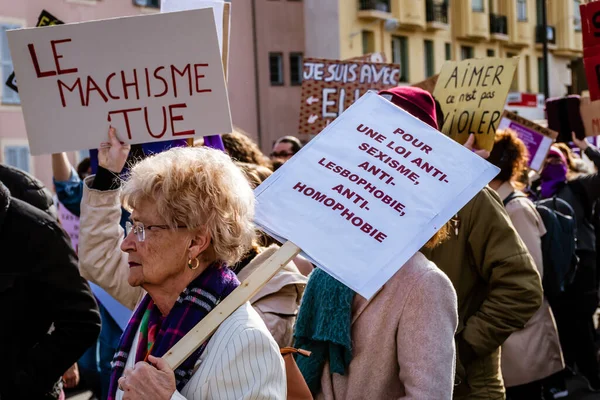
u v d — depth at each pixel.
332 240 2.90
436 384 3.05
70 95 3.64
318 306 3.34
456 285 4.23
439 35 38.59
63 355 3.77
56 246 3.81
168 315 2.65
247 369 2.52
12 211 3.77
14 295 3.71
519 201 5.70
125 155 3.65
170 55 3.58
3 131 26.81
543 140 8.23
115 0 29.23
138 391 2.47
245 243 2.72
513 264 4.17
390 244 2.88
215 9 4.05
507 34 39.47
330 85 9.99
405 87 3.60
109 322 6.09
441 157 3.06
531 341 5.69
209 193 2.62
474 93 5.62
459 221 4.22
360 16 35.62
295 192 3.03
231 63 34.66
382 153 3.09
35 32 3.60
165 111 3.62
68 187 5.63
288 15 35.94
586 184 8.24
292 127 36.41
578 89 33.97
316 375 3.34
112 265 3.63
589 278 8.21
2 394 3.70
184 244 2.62
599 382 8.31
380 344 3.18
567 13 33.47
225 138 5.29
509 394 5.82
